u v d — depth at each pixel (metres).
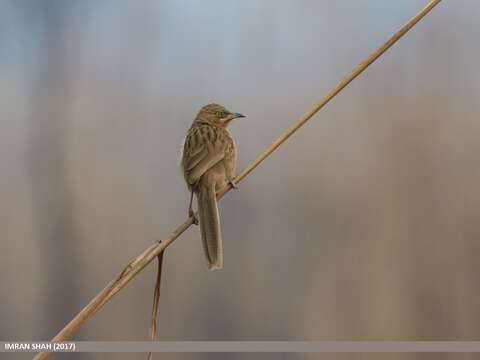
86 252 15.30
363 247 13.74
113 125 16.69
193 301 14.56
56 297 14.92
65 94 17.14
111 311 14.46
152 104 17.27
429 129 14.15
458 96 14.46
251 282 14.54
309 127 15.88
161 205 15.87
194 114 17.00
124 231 15.43
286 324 13.62
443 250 12.88
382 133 14.78
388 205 13.86
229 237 15.35
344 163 15.11
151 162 16.48
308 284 13.95
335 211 14.73
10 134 16.80
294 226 14.95
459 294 12.41
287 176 15.78
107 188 15.98
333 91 7.32
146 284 14.88
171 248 15.21
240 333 13.95
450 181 13.48
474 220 12.78
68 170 16.28
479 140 13.64
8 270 15.18
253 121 16.58
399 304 12.75
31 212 15.84
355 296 13.27
